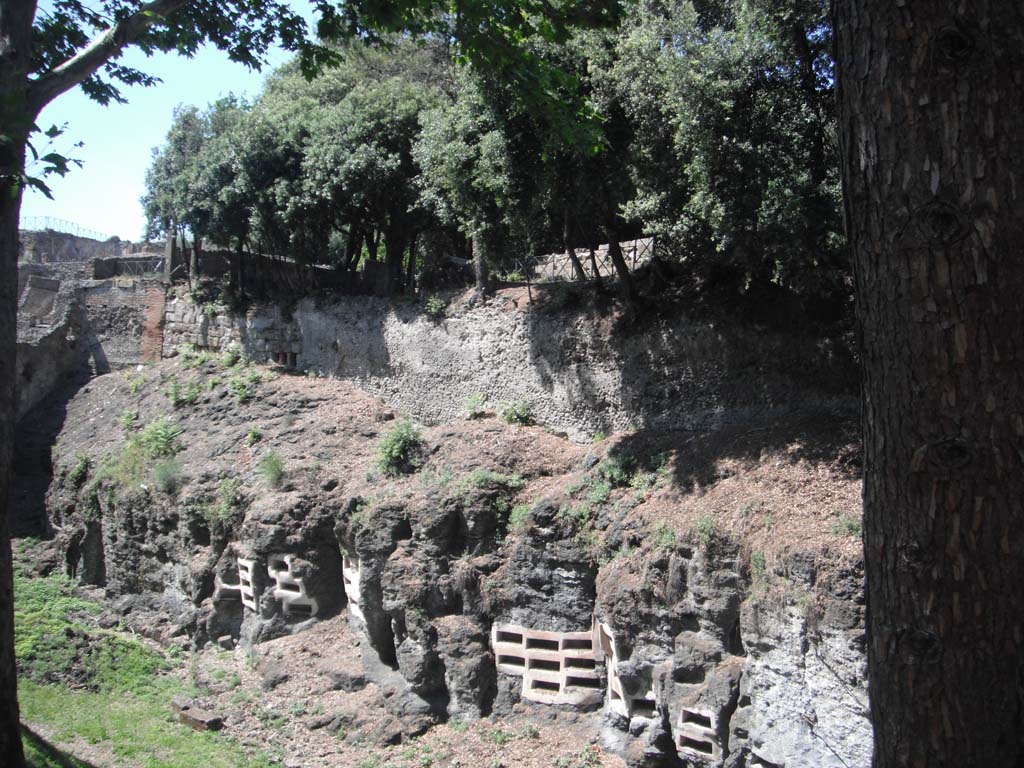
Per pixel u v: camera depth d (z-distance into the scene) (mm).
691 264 20219
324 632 21062
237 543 22562
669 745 15438
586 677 17359
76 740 17672
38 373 33906
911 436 5000
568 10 12492
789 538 14078
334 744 17766
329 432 24625
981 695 4965
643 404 19875
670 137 16688
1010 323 4754
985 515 4848
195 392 28609
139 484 25688
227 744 18047
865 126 5109
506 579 18375
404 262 32844
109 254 50594
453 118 20719
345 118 25891
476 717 17797
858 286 5340
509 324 22891
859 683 12625
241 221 29188
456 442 21531
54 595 26172
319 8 13148
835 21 5406
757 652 14156
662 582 15727
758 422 17922
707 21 18188
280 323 29531
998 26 4695
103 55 10844
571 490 18547
